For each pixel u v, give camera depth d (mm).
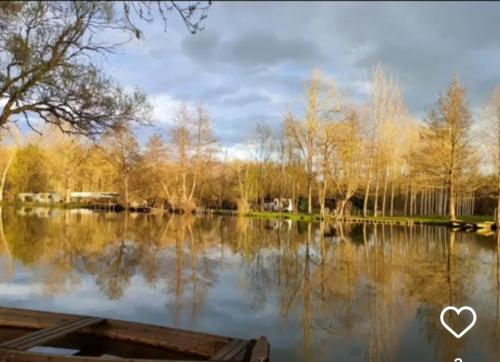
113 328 8438
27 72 8891
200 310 11688
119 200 66750
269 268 18344
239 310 11789
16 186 71500
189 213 61125
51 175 67875
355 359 8602
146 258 20000
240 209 58719
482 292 14516
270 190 68938
